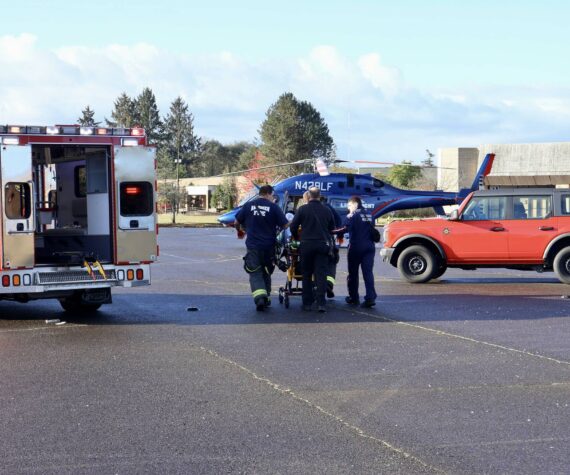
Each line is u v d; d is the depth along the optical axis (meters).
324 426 6.31
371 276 13.27
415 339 10.23
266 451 5.68
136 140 12.08
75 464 5.41
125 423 6.40
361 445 5.82
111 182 11.92
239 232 13.18
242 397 7.25
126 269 12.02
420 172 75.81
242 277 19.02
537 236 16.66
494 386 7.64
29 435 6.08
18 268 11.23
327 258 12.74
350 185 31.27
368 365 8.62
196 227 55.88
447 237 17.03
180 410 6.80
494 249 16.83
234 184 83.44
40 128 11.35
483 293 15.39
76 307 13.08
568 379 7.94
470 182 74.12
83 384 7.76
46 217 14.48
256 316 12.30
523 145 72.25
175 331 10.91
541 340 10.15
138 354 9.26
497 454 5.60
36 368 8.50
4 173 11.08
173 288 16.52
